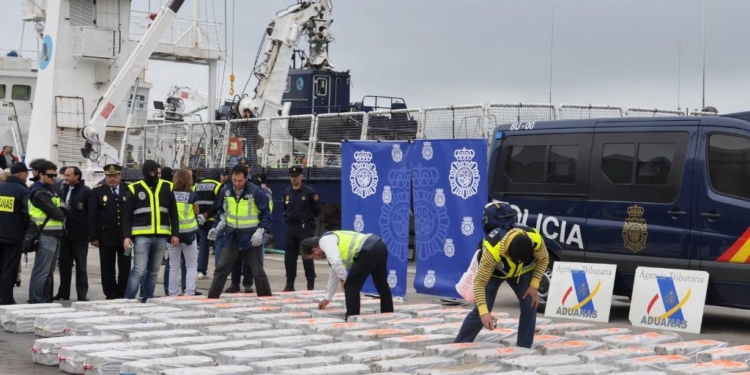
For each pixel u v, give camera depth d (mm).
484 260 8930
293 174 15320
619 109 17859
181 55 31875
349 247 11406
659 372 8188
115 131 31375
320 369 8078
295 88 30188
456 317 11461
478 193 13406
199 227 17984
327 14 30375
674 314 12016
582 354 8938
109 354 8750
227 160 24641
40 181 13852
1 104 34312
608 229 12938
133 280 13586
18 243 13617
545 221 13625
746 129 11828
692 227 12125
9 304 13664
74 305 12484
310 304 12617
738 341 11266
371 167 14625
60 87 30297
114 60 30828
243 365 8359
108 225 14555
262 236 13516
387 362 8398
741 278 11664
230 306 12336
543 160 13781
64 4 30172
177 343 9445
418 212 14133
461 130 17844
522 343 9273
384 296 11867
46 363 9523
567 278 13156
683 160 12297
